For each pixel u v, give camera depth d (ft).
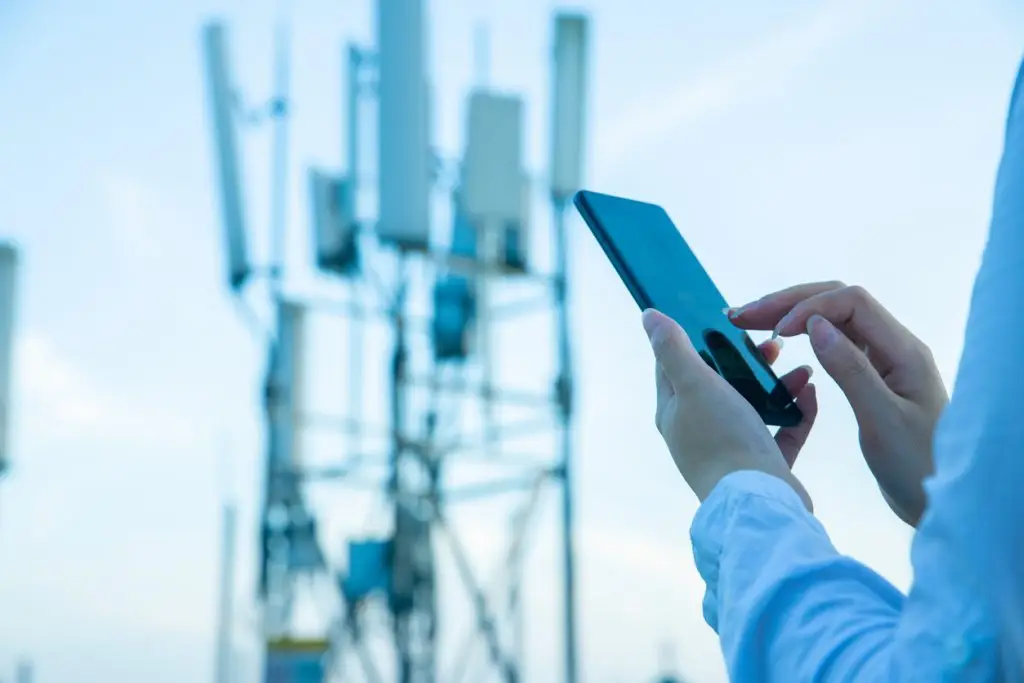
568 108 34.53
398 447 34.19
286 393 37.63
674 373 3.55
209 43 37.04
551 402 33.68
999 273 2.41
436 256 33.53
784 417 4.35
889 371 4.37
